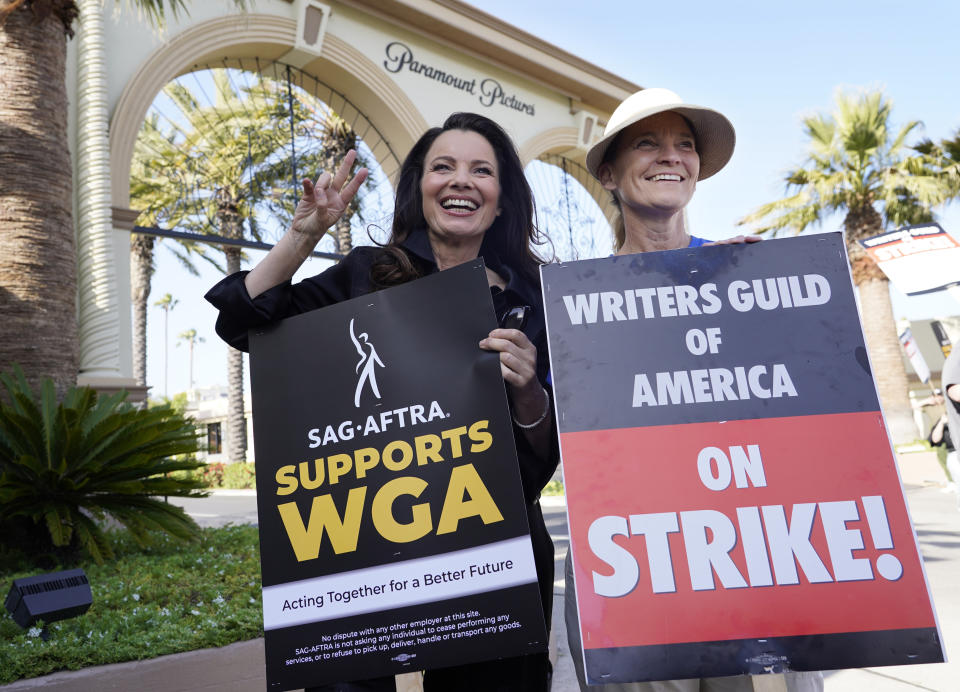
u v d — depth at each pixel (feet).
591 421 4.94
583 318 5.18
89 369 25.95
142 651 9.95
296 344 5.64
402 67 39.60
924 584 4.51
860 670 10.85
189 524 18.11
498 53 42.80
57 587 10.57
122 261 28.35
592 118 47.50
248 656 10.48
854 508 4.67
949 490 33.99
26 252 18.89
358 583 5.06
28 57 19.63
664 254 5.29
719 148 6.86
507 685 5.38
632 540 4.68
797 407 4.90
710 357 5.05
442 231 6.18
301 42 35.70
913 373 85.30
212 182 52.90
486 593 4.86
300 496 5.32
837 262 5.22
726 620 4.52
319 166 48.67
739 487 4.75
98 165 26.96
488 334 5.28
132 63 30.27
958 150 61.41
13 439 16.30
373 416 5.34
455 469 5.09
